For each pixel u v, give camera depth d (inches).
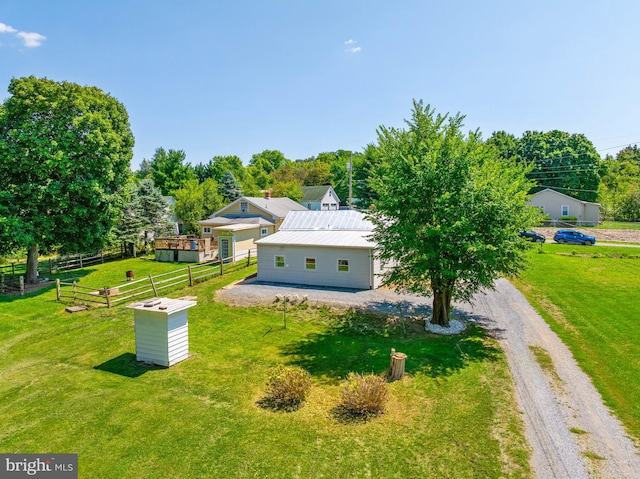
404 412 343.3
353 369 440.1
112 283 935.0
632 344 471.5
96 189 855.7
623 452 280.7
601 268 888.3
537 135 2524.6
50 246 906.7
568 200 1847.9
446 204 476.4
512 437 300.4
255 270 1040.8
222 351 508.7
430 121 855.7
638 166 3048.7
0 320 644.1
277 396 374.0
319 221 1040.2
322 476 264.8
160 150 3324.3
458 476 259.4
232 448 300.4
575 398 359.3
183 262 1238.9
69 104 848.3
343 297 729.6
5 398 395.9
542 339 506.6
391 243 528.4
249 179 2721.5
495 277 507.8
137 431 328.2
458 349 479.2
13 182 800.3
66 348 535.2
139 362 482.6
